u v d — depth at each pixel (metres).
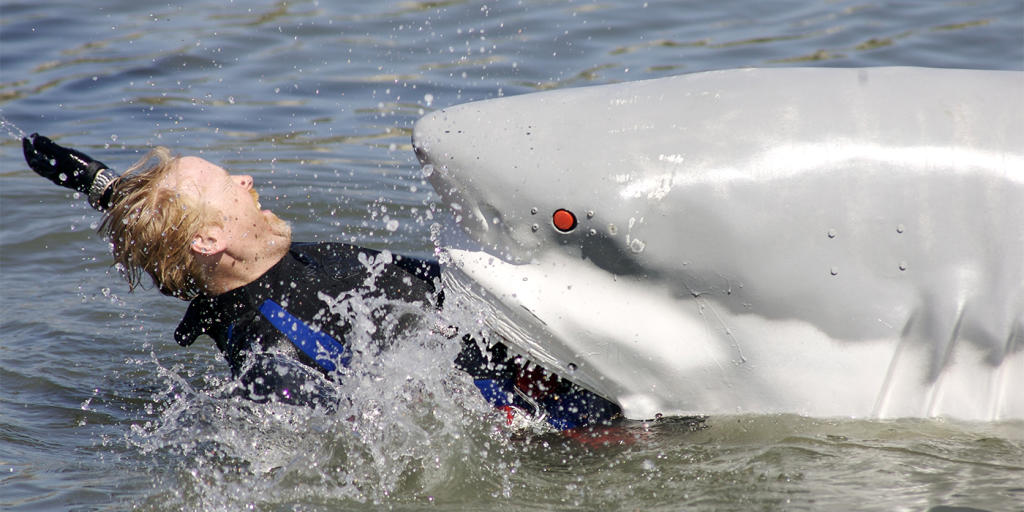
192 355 12.63
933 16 23.98
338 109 20.25
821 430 8.80
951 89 8.43
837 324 8.44
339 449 9.36
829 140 8.19
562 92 8.89
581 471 9.03
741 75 8.76
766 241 8.20
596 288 8.61
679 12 24.89
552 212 8.38
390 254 9.82
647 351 8.70
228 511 8.84
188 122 19.66
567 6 25.42
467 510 8.70
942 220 8.12
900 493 8.24
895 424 8.73
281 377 9.05
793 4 25.39
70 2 26.28
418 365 9.34
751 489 8.51
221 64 22.38
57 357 12.36
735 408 8.93
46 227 16.27
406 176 17.94
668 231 8.27
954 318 8.30
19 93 20.86
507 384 9.59
